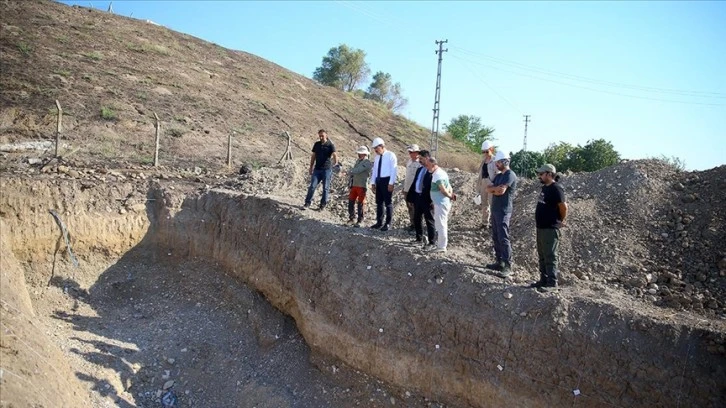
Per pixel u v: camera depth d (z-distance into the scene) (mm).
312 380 9461
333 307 9414
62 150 16531
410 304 8359
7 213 11453
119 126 20109
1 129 17578
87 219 12422
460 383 7598
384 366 8453
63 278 11828
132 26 32906
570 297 7270
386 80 51406
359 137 32219
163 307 12047
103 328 11094
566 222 9680
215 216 12961
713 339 6215
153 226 13258
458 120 43500
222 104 26859
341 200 13328
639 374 6301
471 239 10016
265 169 16156
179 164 17703
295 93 34750
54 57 24344
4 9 27719
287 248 10805
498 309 7438
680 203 9570
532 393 6871
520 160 22578
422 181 9469
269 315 10984
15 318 8336
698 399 5996
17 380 7004
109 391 9234
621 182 10531
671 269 8211
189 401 9883
